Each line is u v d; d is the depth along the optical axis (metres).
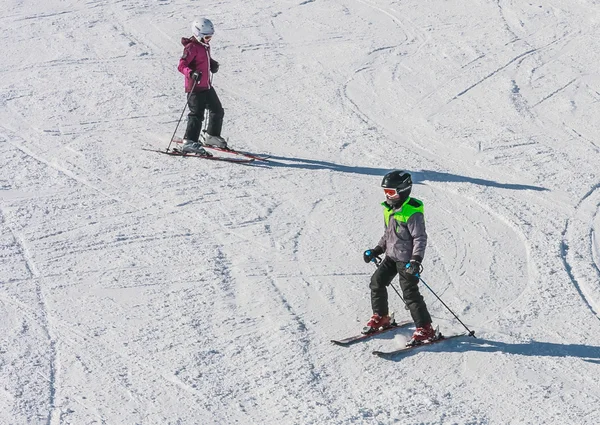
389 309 18.09
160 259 19.83
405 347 16.42
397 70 36.19
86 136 28.34
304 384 15.07
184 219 22.12
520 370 15.75
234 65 36.47
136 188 24.12
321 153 27.58
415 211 15.88
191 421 13.85
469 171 26.44
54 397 14.37
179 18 43.00
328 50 38.62
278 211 22.83
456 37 40.22
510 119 30.98
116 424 13.67
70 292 18.20
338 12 43.97
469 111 31.80
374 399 14.68
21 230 21.22
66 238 20.83
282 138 28.83
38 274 18.97
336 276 19.36
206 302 17.92
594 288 19.14
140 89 33.19
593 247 21.44
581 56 37.66
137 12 43.78
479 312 17.98
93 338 16.36
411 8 44.53
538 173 26.28
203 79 26.39
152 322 17.03
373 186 24.91
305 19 42.94
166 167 25.81
